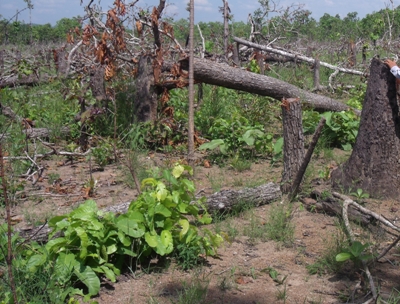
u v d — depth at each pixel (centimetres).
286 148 576
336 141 813
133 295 377
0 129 782
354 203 494
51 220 393
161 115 823
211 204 511
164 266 416
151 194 412
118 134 814
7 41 2028
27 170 689
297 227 499
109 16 789
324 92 1330
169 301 368
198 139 798
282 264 426
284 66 1652
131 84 859
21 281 355
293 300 369
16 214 538
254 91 860
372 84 558
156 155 779
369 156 561
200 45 1584
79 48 1245
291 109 570
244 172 687
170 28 840
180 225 423
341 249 418
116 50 827
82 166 731
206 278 399
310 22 3044
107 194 605
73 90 859
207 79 821
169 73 841
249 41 1602
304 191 577
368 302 350
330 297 374
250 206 535
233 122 767
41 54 1741
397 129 551
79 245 380
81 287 385
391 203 544
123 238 388
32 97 1083
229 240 434
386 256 434
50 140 837
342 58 1866
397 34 2188
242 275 406
